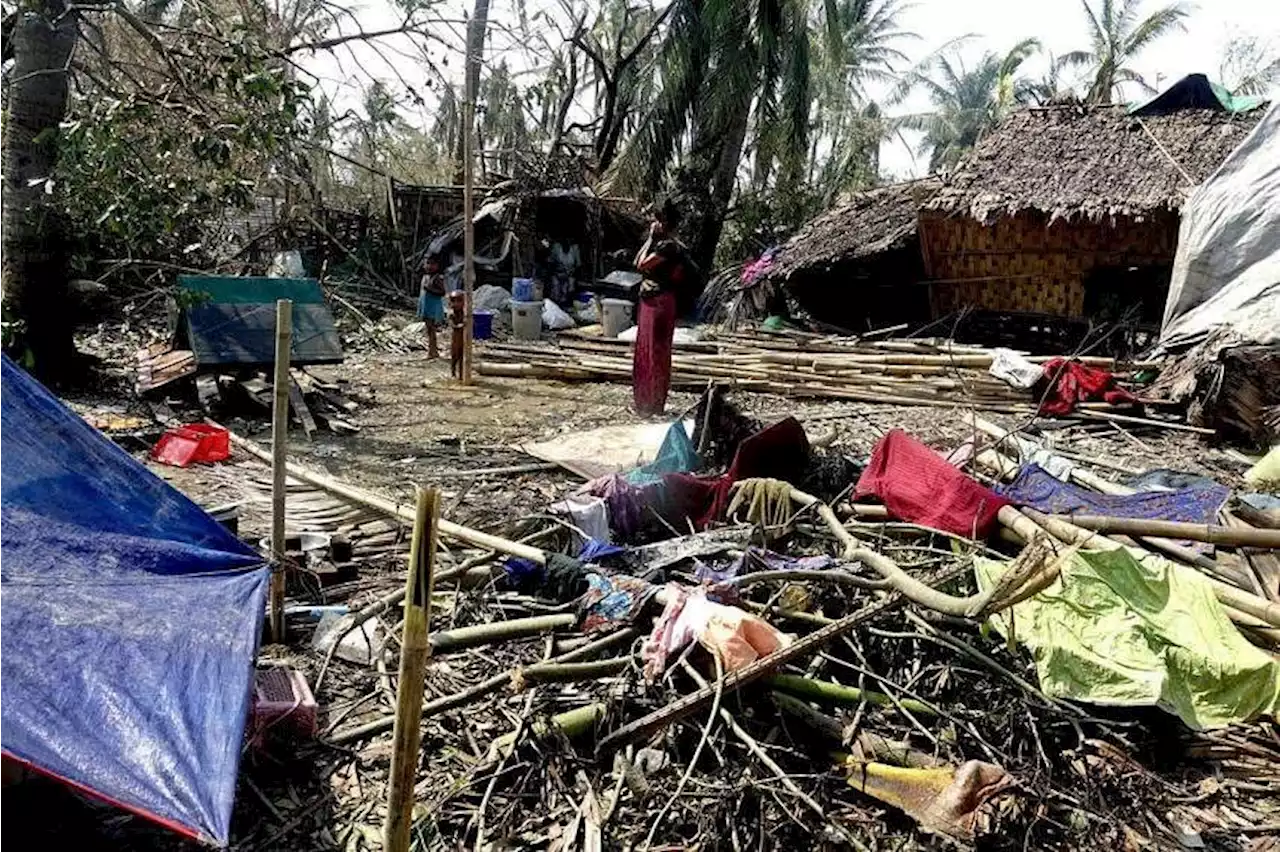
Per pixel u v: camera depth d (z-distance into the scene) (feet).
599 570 16.28
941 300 50.67
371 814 11.49
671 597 14.79
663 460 22.89
